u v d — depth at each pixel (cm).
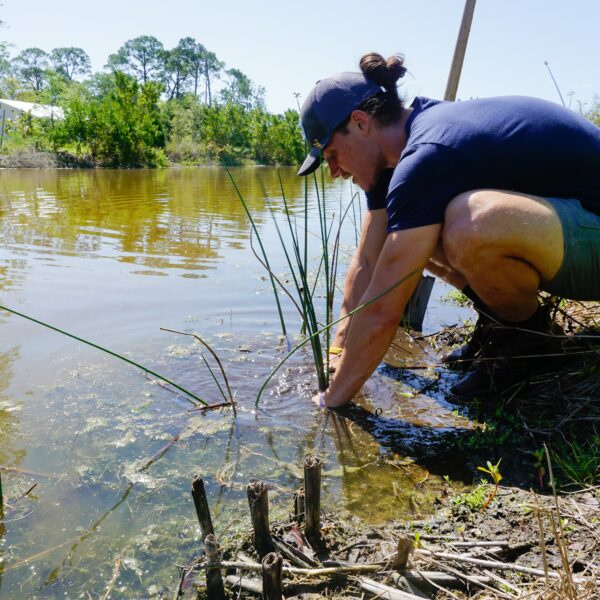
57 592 131
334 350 266
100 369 248
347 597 125
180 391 233
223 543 145
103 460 183
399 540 128
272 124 2977
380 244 256
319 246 514
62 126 2080
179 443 195
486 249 186
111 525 153
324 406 223
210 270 419
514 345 218
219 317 318
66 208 729
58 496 165
